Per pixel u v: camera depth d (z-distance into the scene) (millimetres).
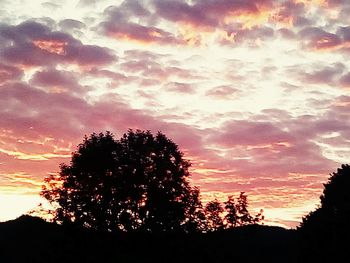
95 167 48250
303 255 44281
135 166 49594
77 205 47562
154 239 46688
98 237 45531
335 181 45844
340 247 40688
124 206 47844
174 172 51438
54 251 43625
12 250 44156
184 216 49938
